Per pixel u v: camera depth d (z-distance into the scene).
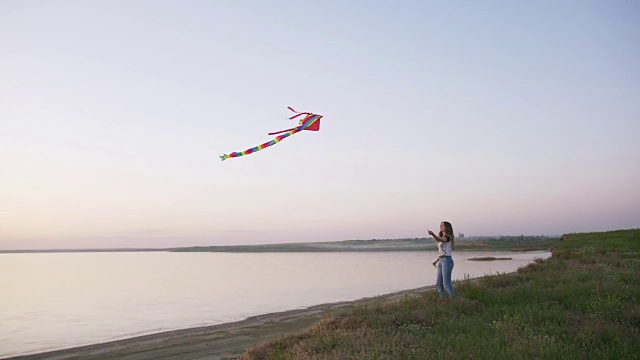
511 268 42.09
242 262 74.44
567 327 8.68
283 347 9.52
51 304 23.95
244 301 23.66
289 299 23.98
